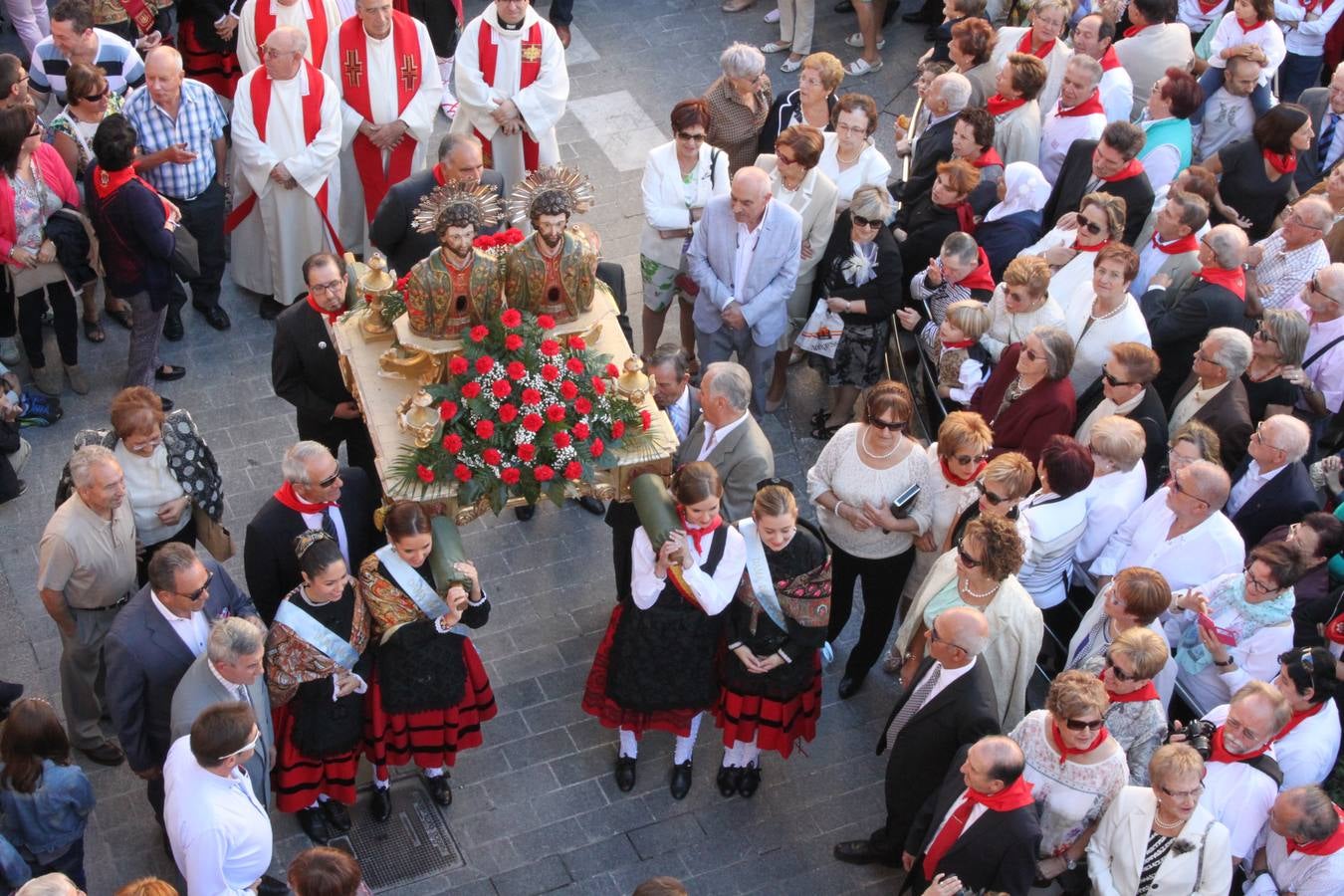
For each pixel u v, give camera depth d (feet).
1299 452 21.74
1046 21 30.60
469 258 19.49
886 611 22.30
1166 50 31.37
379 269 21.27
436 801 21.33
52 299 26.71
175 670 18.29
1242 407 22.76
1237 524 22.36
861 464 21.02
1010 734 18.92
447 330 20.10
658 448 20.72
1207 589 20.22
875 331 26.78
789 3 38.65
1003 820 16.76
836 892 20.57
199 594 17.97
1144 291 26.30
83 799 17.56
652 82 38.11
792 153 25.79
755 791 21.95
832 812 21.77
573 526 26.30
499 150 31.12
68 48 28.89
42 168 25.75
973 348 23.91
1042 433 22.12
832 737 22.98
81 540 19.48
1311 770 18.80
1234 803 17.98
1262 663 19.90
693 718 21.06
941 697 18.39
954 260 24.81
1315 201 26.23
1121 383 22.08
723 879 20.68
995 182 27.04
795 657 19.90
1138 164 26.37
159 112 27.94
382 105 29.81
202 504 21.30
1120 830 17.61
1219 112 31.09
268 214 29.35
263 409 28.09
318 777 19.86
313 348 22.67
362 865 20.51
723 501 21.62
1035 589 21.44
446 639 19.53
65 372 28.50
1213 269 24.39
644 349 29.37
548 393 19.71
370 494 20.90
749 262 25.95
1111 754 17.75
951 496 20.80
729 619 19.95
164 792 17.51
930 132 28.43
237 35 32.83
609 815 21.47
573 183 19.48
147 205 25.48
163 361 28.91
